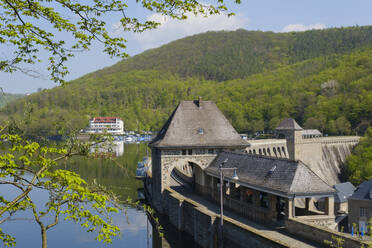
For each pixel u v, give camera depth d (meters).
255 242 26.67
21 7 10.80
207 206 40.44
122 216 50.22
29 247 38.84
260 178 33.59
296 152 99.75
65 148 12.52
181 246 38.31
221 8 10.59
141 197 61.78
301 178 30.00
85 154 12.55
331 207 30.08
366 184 57.22
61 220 48.59
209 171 42.56
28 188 11.62
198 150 48.38
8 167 11.48
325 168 108.25
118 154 129.25
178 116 50.34
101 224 11.71
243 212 35.81
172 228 43.12
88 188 12.36
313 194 29.12
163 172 47.78
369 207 54.59
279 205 36.47
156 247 38.00
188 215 39.06
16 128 12.34
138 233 43.09
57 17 10.92
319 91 193.88
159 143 47.75
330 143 114.31
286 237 27.75
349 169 102.62
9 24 11.01
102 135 12.92
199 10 10.64
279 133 102.81
